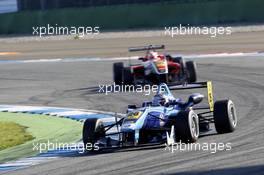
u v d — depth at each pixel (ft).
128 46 452.76
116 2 629.10
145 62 263.70
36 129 202.80
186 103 159.53
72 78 324.39
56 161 145.18
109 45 469.57
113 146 148.77
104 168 129.08
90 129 150.10
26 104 260.01
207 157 130.11
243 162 121.60
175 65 265.13
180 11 554.46
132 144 145.59
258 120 180.04
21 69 377.91
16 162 151.02
